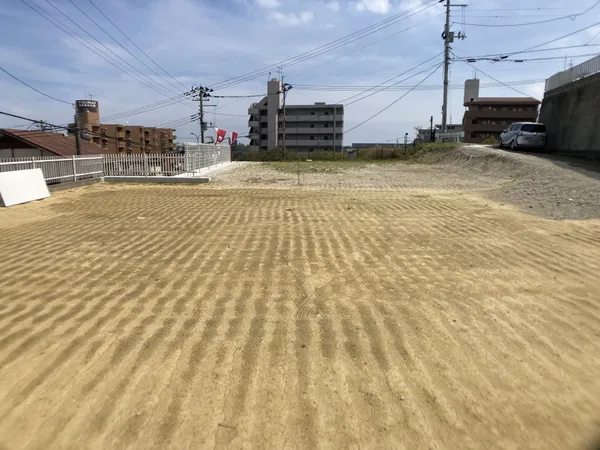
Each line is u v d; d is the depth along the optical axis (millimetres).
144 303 5039
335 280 5797
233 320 4570
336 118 79188
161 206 12312
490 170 21594
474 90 74750
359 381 3475
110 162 22000
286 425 2965
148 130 83312
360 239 8055
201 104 48062
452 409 3127
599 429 2916
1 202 12703
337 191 15688
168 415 3062
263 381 3471
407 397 3266
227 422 2992
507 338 4164
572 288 5426
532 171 17656
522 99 68438
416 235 8328
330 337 4191
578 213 10008
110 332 4301
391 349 3965
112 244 7832
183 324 4480
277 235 8422
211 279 5863
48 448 2750
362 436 2857
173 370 3619
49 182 17188
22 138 26859
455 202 12484
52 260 6836
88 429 2920
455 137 50000
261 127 81438
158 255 7066
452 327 4395
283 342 4098
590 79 20422
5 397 3268
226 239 8125
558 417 3041
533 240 7785
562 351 3928
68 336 4223
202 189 16938
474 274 5996
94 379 3490
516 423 2977
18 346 4031
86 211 11641
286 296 5234
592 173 15398
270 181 20109
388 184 18234
